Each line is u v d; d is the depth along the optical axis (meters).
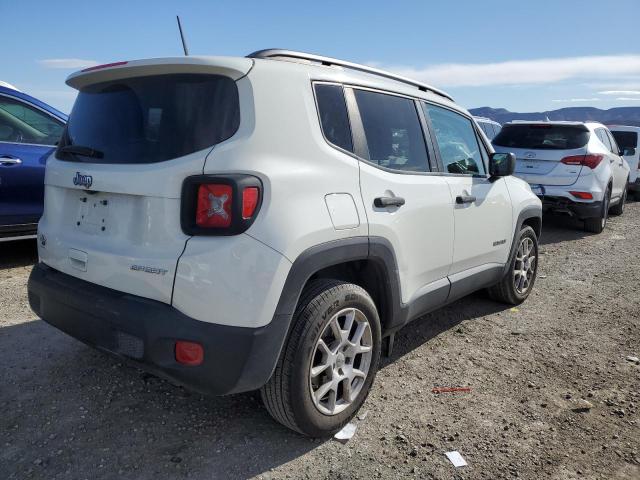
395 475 2.57
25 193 5.46
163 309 2.35
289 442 2.78
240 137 2.41
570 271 6.56
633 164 13.88
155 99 2.59
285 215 2.43
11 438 2.70
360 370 2.95
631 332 4.56
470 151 4.27
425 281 3.55
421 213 3.35
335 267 3.06
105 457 2.59
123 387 3.24
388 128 3.28
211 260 2.28
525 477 2.60
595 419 3.15
